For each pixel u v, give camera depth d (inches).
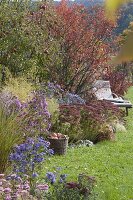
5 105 313.3
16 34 539.2
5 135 281.0
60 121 427.5
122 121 583.8
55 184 252.4
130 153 424.8
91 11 614.9
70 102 519.8
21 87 432.8
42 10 573.0
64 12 624.7
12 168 261.0
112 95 724.0
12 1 552.7
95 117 459.2
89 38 612.7
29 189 211.0
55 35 598.2
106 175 337.7
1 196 192.4
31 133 323.9
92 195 249.0
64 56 606.2
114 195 290.0
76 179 314.0
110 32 585.0
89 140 457.4
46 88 493.7
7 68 495.2
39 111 348.8
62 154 379.6
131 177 339.6
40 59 563.2
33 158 253.0
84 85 623.5
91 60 613.0
